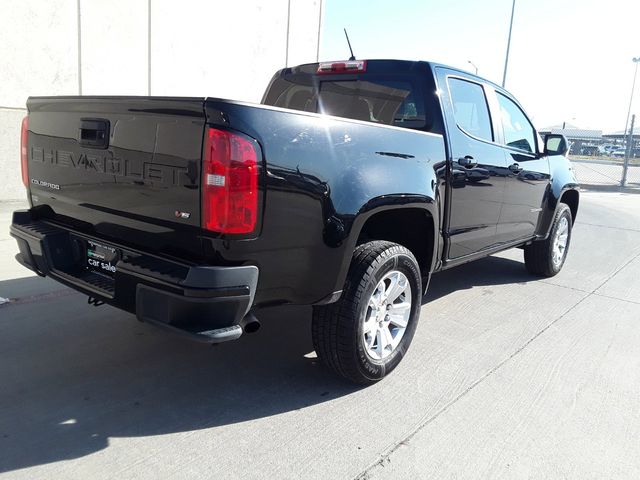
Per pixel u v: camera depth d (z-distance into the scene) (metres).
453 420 2.97
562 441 2.81
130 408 2.94
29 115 3.35
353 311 3.04
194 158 2.40
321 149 2.75
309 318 4.45
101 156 2.82
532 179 5.14
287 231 2.63
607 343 4.19
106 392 3.09
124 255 2.80
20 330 3.87
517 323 4.56
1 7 7.39
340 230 2.85
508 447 2.74
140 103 2.57
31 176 3.42
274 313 4.54
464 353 3.87
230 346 3.80
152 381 3.25
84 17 8.24
